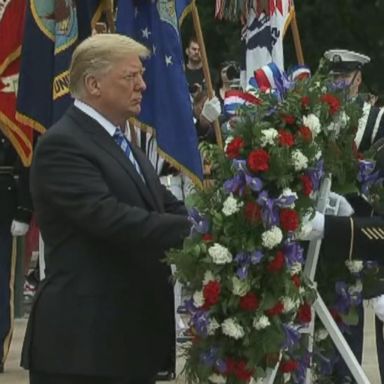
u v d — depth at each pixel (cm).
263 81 1251
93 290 1192
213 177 1215
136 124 1831
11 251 2169
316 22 5291
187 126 1825
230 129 1218
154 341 1223
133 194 1212
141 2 1855
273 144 1183
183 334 1327
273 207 1170
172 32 1842
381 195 1301
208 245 1180
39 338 1203
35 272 2652
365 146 1561
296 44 2089
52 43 1906
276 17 2066
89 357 1185
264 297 1184
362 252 1241
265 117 1208
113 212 1174
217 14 2103
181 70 1844
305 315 1227
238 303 1183
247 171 1179
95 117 1219
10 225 2142
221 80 2455
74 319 1189
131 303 1205
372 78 5347
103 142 1212
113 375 1194
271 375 1210
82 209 1175
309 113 1218
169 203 1312
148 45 1844
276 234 1170
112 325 1194
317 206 1255
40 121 1914
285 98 1223
